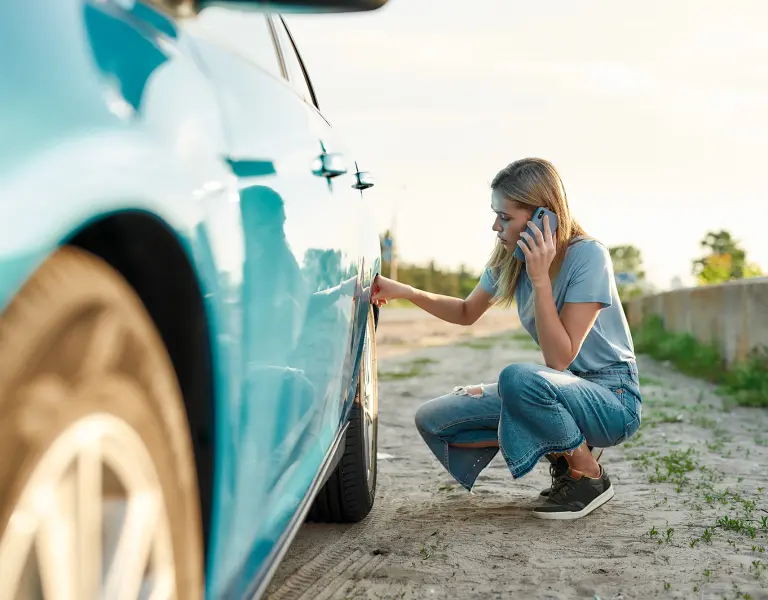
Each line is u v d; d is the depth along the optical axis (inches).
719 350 486.3
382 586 113.9
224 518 60.2
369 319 143.6
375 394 154.9
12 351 36.8
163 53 55.6
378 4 60.4
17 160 36.2
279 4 60.6
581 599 109.3
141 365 47.9
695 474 193.5
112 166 42.1
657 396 368.5
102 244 44.9
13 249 35.1
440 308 170.9
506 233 154.5
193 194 52.7
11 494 37.0
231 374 59.1
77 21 45.4
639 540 136.6
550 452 148.5
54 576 40.3
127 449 46.6
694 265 2807.6
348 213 110.1
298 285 77.9
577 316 149.8
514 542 135.4
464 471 167.6
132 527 47.2
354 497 141.3
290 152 81.6
